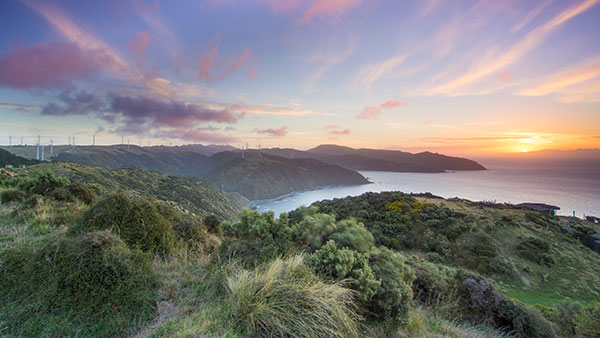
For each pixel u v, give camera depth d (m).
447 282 6.32
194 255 4.46
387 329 3.68
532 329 5.18
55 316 2.33
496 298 5.62
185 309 2.75
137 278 2.78
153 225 4.22
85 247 2.67
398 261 4.61
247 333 2.46
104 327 2.32
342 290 3.22
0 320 2.23
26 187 7.52
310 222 4.85
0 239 3.81
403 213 33.78
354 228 4.81
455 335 4.22
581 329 7.25
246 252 4.18
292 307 2.76
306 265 3.67
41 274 2.53
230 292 3.03
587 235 28.58
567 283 20.11
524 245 24.94
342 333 2.81
